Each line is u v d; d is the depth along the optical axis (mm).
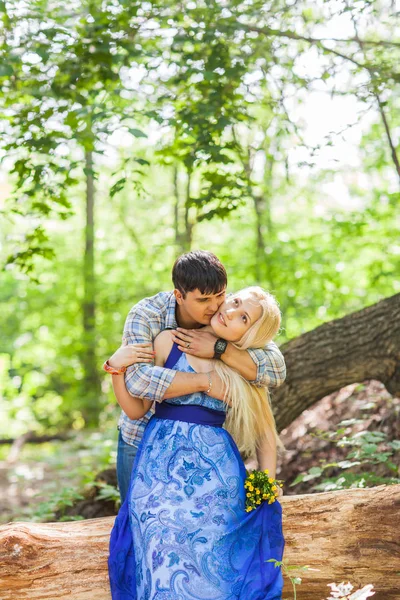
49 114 4457
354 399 5438
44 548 3029
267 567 2725
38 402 12555
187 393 2896
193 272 2840
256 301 2955
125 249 12273
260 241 9250
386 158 8844
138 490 2850
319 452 5059
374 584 3033
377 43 4559
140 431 3209
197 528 2707
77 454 7211
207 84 4562
